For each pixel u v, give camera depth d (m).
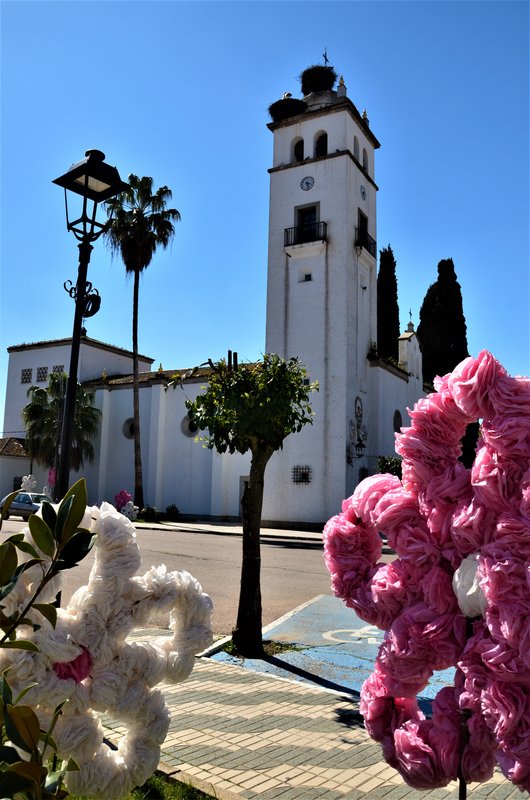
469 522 2.04
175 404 33.19
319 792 3.71
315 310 28.34
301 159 31.09
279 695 5.60
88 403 34.78
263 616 9.27
